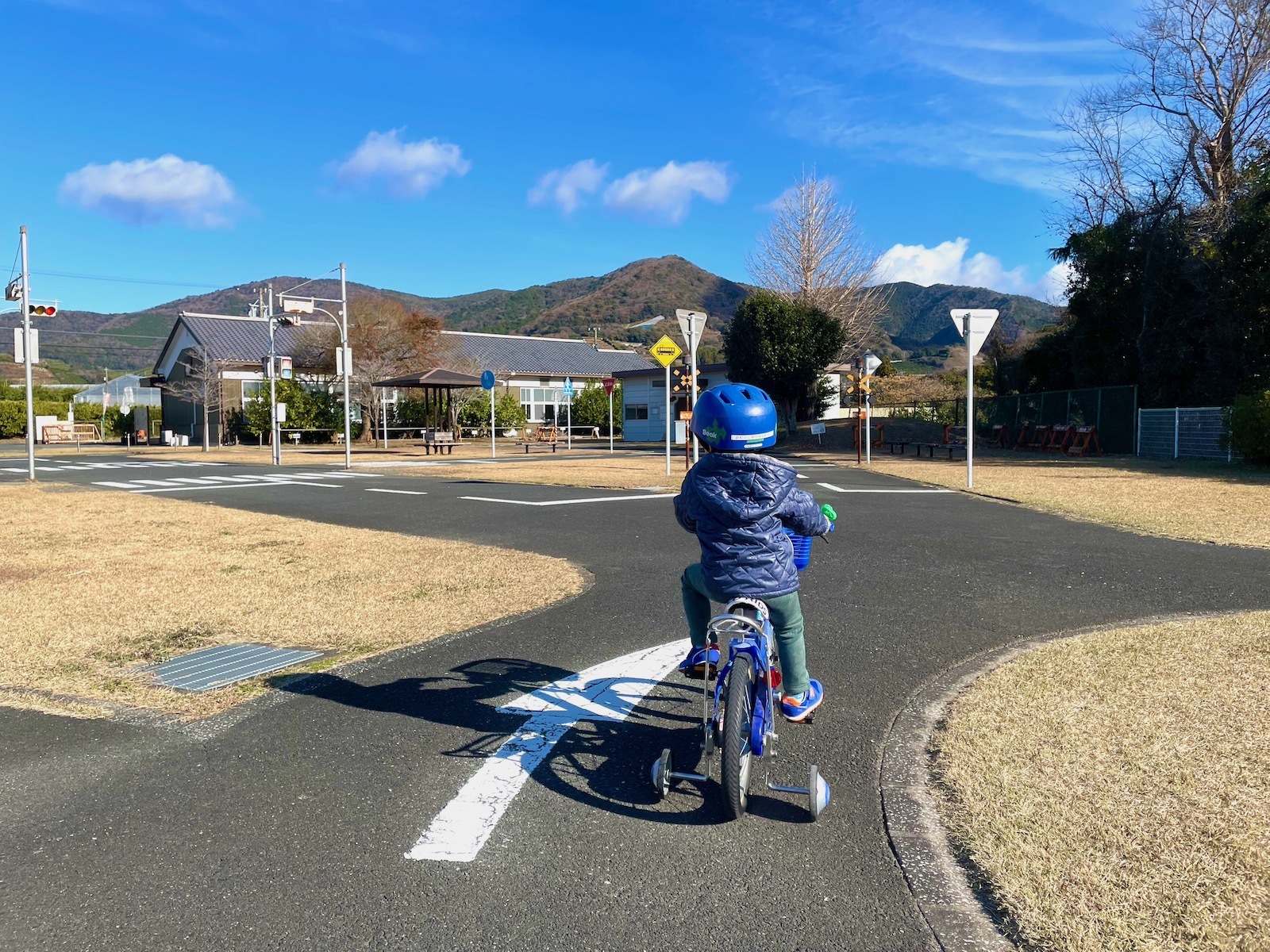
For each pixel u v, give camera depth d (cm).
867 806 334
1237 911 246
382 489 1681
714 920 261
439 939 254
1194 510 1141
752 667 326
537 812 334
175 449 4216
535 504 1370
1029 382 3328
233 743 404
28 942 254
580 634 584
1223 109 2488
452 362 5153
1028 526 1038
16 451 4072
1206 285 2355
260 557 883
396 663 522
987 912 260
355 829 321
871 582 726
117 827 324
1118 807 309
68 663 529
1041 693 432
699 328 1648
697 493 348
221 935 257
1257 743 359
